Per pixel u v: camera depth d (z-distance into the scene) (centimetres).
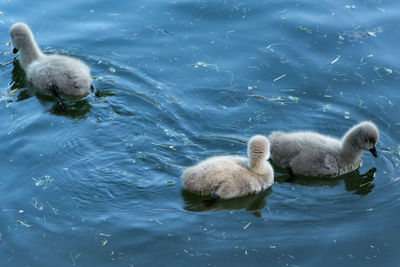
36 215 941
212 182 972
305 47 1447
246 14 1580
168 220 937
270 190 1047
